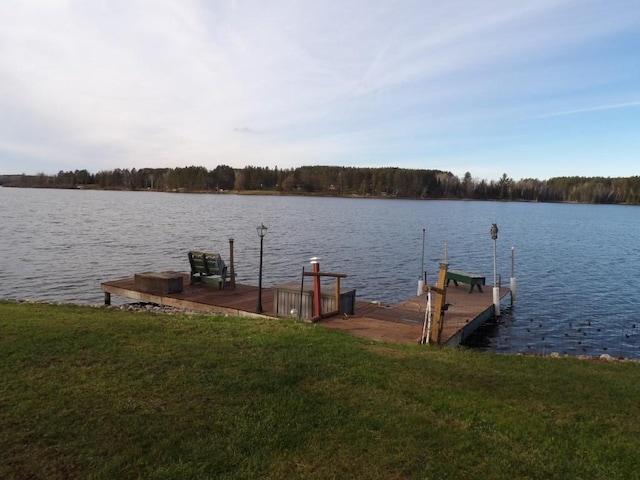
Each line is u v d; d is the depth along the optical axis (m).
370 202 118.75
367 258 27.83
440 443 4.28
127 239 33.00
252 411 4.75
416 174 141.62
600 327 15.02
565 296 19.25
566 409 5.21
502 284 21.55
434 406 5.07
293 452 4.05
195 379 5.48
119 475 3.65
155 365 5.89
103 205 74.94
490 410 5.03
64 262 23.73
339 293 10.95
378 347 7.67
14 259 24.02
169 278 13.87
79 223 43.34
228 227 43.94
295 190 144.00
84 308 10.20
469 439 4.38
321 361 6.41
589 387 6.04
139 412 4.64
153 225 43.78
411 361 6.79
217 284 14.99
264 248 30.75
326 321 10.38
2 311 8.93
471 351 8.22
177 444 4.11
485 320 13.99
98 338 6.96
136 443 4.09
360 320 10.61
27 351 6.24
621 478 3.86
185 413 4.65
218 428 4.39
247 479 3.65
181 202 93.62
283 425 4.50
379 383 5.70
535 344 13.08
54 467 3.72
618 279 23.06
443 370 6.39
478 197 149.75
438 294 9.13
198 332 7.72
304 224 49.53
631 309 17.33
